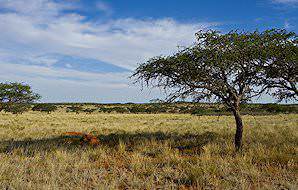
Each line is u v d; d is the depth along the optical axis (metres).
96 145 12.62
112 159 9.97
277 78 11.16
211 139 13.79
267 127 19.08
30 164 8.68
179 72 10.84
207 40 10.55
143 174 7.87
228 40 10.36
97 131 18.59
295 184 6.46
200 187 6.65
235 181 6.89
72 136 14.37
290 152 10.16
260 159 9.07
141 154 10.88
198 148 11.88
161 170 8.23
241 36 10.38
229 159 8.95
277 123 24.30
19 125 23.36
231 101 11.27
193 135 15.87
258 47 10.12
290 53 10.22
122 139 14.37
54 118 36.19
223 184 6.62
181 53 10.74
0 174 7.16
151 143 12.57
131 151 11.72
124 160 9.70
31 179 7.06
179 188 6.81
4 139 14.14
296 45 10.62
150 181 6.99
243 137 13.91
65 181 6.99
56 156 9.56
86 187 6.71
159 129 20.09
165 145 11.66
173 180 7.40
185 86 11.13
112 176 7.66
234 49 10.05
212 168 7.78
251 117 35.69
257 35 10.62
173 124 25.14
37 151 10.40
